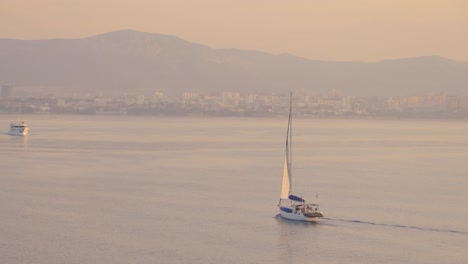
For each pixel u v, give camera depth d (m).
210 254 152.25
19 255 149.75
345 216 190.25
